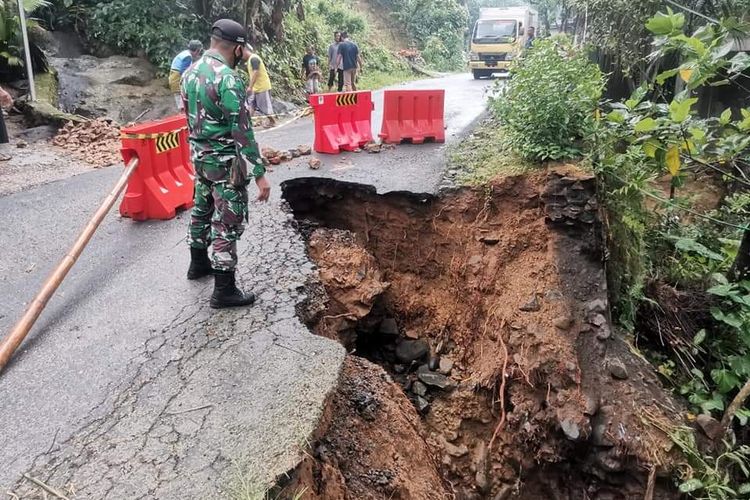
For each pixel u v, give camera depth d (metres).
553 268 5.59
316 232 6.12
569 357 5.01
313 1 25.27
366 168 7.14
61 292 4.65
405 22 34.47
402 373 6.12
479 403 5.59
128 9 12.98
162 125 6.19
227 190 3.99
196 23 13.88
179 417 3.16
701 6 7.69
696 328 5.94
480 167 6.76
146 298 4.48
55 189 7.17
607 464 4.62
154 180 6.15
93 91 11.68
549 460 4.90
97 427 3.11
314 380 3.45
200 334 3.96
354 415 4.03
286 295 4.48
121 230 5.88
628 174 6.14
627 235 6.09
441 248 6.48
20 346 3.91
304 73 17.91
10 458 2.91
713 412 5.22
